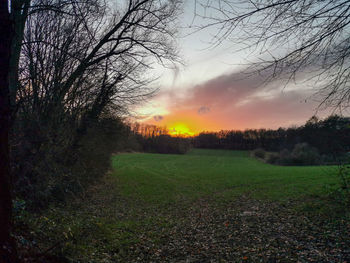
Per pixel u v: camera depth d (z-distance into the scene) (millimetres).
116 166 37031
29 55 8031
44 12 8031
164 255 6457
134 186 20859
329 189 9508
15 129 7066
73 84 10383
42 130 7902
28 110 7836
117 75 12383
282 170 31531
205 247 6926
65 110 10117
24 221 5379
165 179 26141
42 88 8617
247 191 17328
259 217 9680
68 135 10227
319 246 5918
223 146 85438
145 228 9102
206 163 51406
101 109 13117
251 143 78688
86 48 10141
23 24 7438
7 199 3256
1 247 3133
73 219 8508
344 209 8375
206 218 10602
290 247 6129
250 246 6613
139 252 6598
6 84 3252
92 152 14195
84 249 5820
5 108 3215
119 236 7762
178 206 13820
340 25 3109
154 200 15602
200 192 18469
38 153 8039
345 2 2900
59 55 8977
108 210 12086
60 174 9789
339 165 8805
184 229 8930
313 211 9102
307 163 40750
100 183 19266
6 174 3240
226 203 13820
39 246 4781
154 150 77125
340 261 4988
